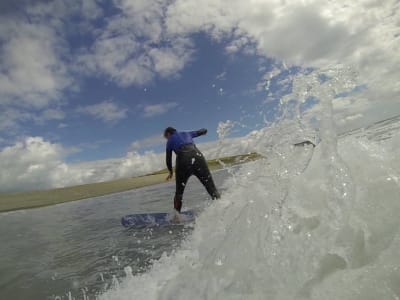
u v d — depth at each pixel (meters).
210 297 1.46
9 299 2.58
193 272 1.84
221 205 3.27
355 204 1.45
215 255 1.83
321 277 1.24
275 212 1.73
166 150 5.05
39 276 3.06
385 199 1.40
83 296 2.33
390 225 1.30
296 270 1.33
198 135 5.21
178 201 4.76
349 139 2.08
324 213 1.51
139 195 11.23
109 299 2.09
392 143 1.75
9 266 3.61
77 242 4.43
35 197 15.01
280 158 2.21
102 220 6.26
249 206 2.05
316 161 1.87
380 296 1.06
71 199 13.98
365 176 1.57
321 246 1.36
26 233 6.06
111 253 3.46
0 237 5.97
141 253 3.18
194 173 4.77
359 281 1.14
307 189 1.70
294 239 1.49
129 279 2.39
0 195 15.83
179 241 3.27
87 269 3.03
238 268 1.55
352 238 1.32
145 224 4.80
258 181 2.41
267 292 1.30
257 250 1.57
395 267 1.13
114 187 16.95
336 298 1.11
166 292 1.78
